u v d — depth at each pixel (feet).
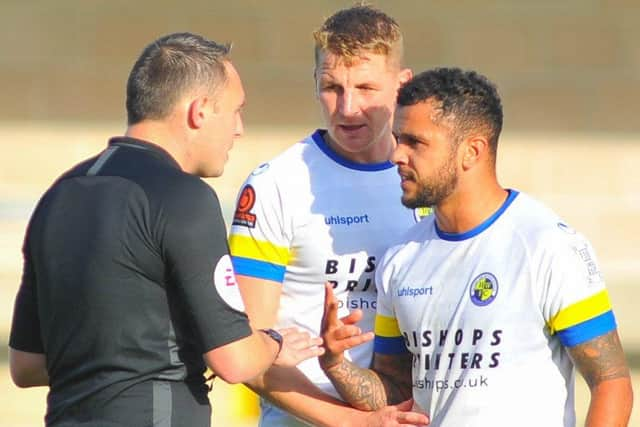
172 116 35.63
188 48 36.11
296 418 41.37
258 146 133.39
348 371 38.37
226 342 34.37
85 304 34.32
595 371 34.19
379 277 37.70
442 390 35.47
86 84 139.85
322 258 40.50
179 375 34.96
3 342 85.40
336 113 39.27
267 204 40.32
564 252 34.40
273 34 141.38
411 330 36.24
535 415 34.40
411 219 41.11
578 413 70.64
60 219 35.06
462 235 35.73
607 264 118.42
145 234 34.04
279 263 40.55
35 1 141.08
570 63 142.51
